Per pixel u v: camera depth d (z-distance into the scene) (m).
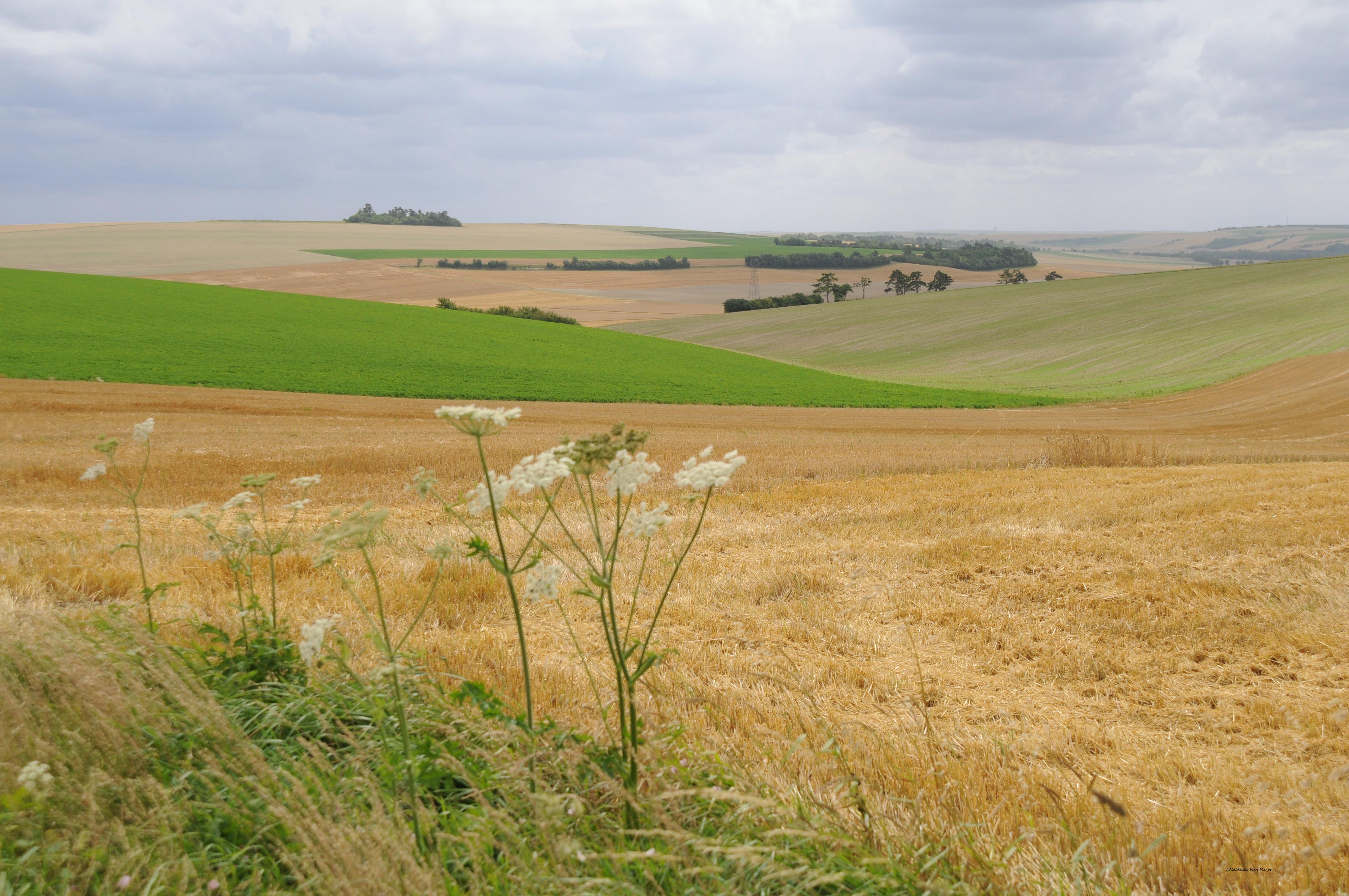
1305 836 3.73
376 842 2.52
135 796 2.82
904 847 2.99
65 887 2.44
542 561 3.13
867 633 7.30
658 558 9.80
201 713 3.32
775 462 19.88
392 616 7.17
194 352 46.88
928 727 4.41
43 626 3.92
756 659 6.43
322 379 43.03
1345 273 88.94
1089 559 9.84
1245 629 7.17
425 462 19.28
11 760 2.91
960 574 9.35
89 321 52.59
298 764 3.32
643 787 3.00
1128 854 3.47
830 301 132.38
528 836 2.79
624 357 61.91
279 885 2.68
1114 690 6.06
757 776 3.62
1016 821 3.75
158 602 6.77
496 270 148.75
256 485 4.63
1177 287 95.00
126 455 19.55
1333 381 48.88
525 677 3.25
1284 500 13.57
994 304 99.56
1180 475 18.25
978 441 29.64
